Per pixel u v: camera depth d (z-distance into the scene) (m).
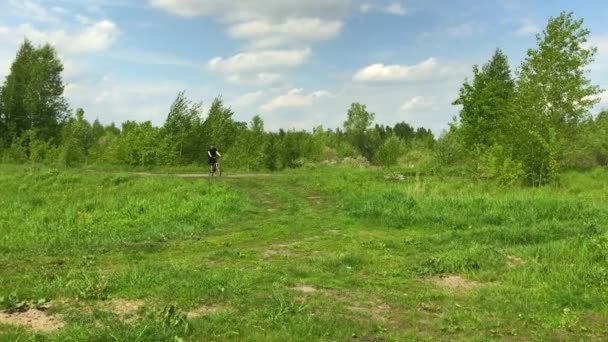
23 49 55.88
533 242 12.68
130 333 5.68
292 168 37.84
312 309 7.08
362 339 6.14
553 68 25.98
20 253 11.55
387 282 8.97
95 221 16.39
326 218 16.61
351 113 72.06
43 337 5.71
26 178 26.86
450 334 6.48
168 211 17.52
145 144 36.88
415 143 64.44
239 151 38.53
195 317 6.56
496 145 25.94
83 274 8.63
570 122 26.42
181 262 9.98
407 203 17.28
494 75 37.56
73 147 40.06
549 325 6.98
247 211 17.83
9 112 52.56
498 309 7.64
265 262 10.23
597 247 10.87
